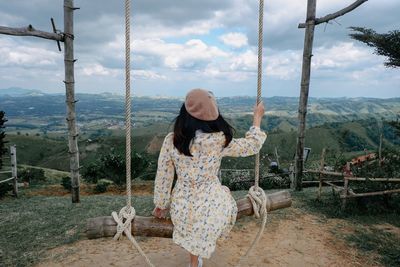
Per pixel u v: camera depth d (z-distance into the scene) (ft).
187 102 8.54
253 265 15.43
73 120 29.30
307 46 30.58
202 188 8.84
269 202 10.93
